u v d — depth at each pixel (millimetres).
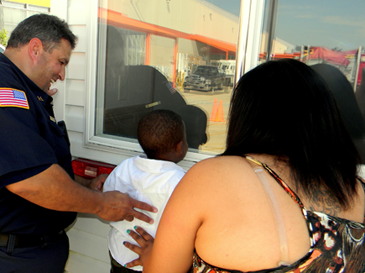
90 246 1897
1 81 1085
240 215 638
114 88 1843
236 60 1398
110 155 1810
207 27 1550
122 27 1757
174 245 716
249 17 1336
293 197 652
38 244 1366
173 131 1255
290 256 616
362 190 754
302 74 714
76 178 1646
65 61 1366
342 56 1237
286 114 688
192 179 705
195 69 1646
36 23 1260
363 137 1213
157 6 1652
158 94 1776
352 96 1229
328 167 672
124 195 1237
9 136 1033
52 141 1285
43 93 1363
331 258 632
